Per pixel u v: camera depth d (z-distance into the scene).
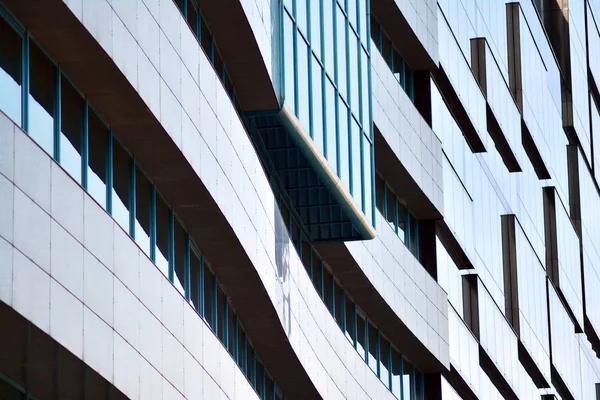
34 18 23.42
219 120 31.31
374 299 48.59
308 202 40.41
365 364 48.19
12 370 24.02
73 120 25.72
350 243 43.94
